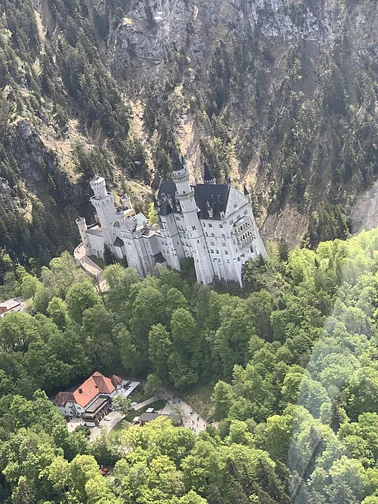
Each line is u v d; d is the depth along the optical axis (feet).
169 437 497.87
